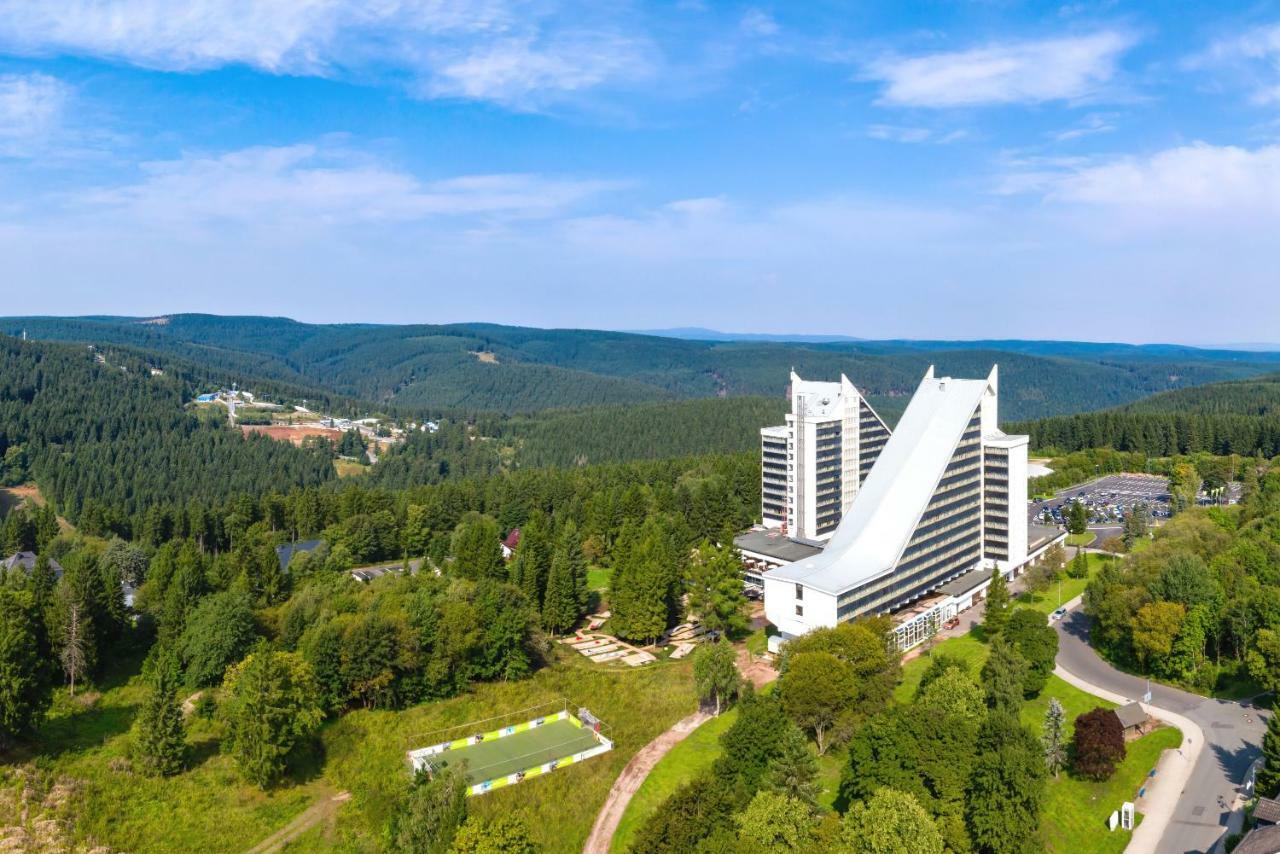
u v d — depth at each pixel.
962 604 172.88
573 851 98.31
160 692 111.56
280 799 107.75
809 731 116.44
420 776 103.94
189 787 108.56
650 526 198.12
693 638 164.62
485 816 102.31
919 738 93.62
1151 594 142.12
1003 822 85.75
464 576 181.38
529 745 122.25
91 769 109.25
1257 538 173.75
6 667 105.81
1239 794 100.94
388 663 130.12
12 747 109.94
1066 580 191.50
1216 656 137.00
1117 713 118.69
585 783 110.56
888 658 125.25
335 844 99.50
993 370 190.75
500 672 143.38
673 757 115.62
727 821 85.69
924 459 175.88
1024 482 193.38
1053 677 137.25
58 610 132.00
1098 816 99.00
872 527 168.88
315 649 128.62
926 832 80.44
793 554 195.12
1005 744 91.62
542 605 169.75
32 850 91.25
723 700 131.00
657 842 82.88
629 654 156.50
